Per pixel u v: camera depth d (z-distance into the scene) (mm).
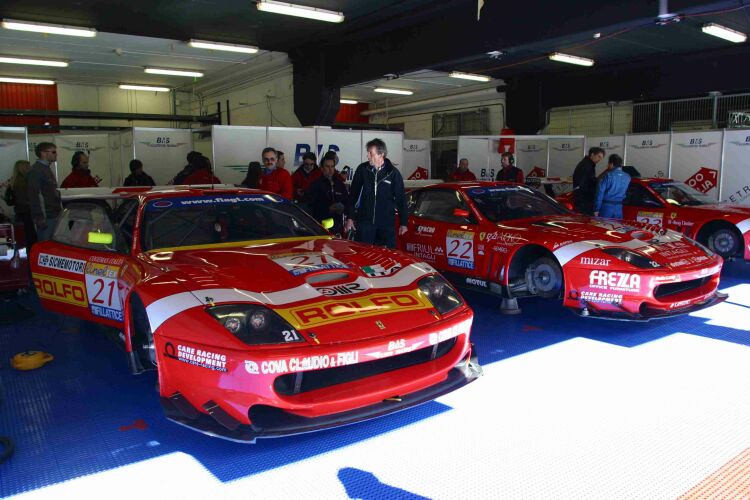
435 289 2795
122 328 3316
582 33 7277
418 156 13312
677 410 2832
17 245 4941
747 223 6355
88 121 17953
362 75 10984
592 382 3211
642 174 11828
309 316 2387
